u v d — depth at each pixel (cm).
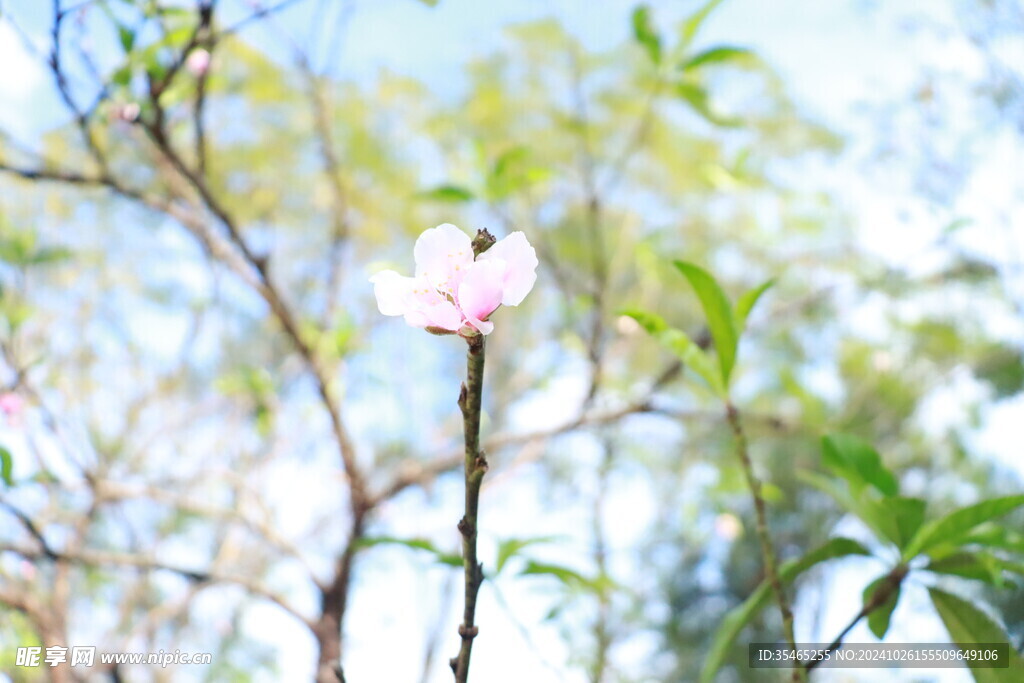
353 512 329
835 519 593
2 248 304
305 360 322
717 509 522
